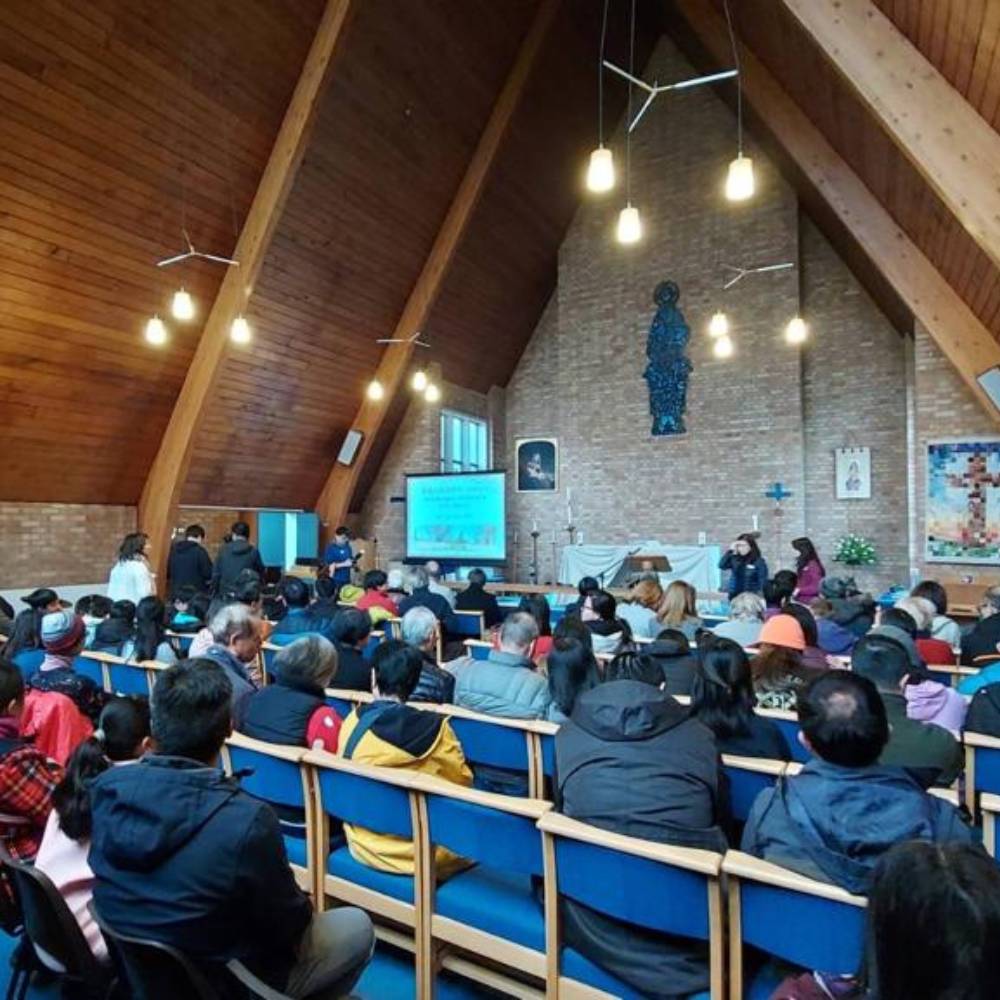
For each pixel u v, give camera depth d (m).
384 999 1.92
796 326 7.24
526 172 9.47
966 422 6.97
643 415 10.16
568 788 1.67
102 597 4.77
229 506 9.41
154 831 1.26
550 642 3.73
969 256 5.71
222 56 5.99
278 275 7.82
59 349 6.55
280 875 1.32
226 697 1.45
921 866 0.72
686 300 9.93
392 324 9.48
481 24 7.61
